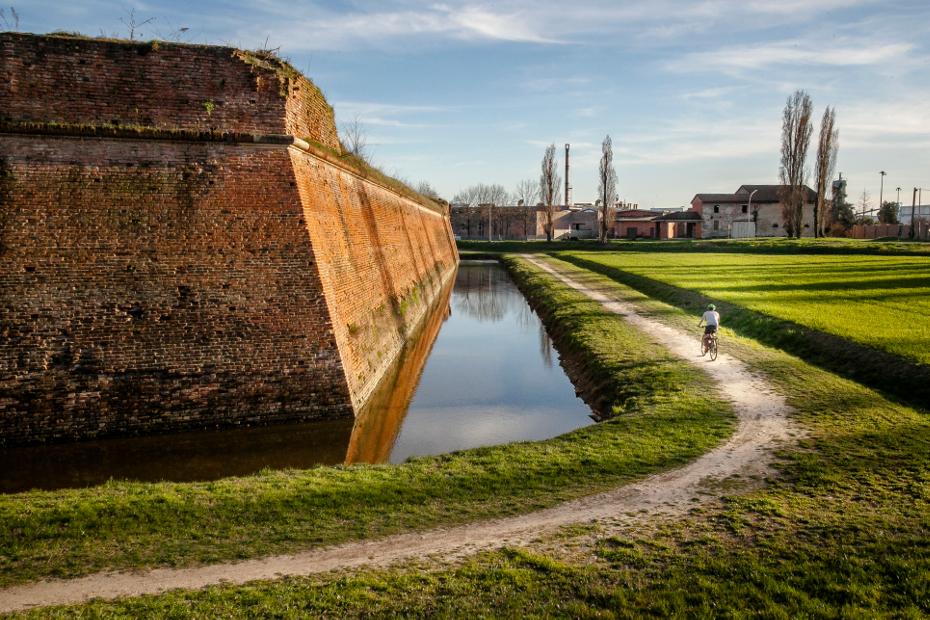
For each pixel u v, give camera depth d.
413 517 8.94
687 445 11.66
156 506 9.14
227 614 6.50
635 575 7.21
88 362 13.93
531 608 6.57
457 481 10.20
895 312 24.42
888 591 6.62
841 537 7.86
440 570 7.41
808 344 19.92
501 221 121.75
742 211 104.06
